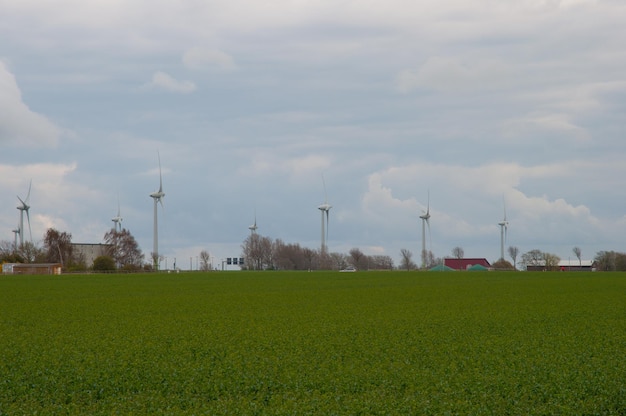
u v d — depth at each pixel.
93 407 23.72
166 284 101.62
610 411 22.81
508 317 50.47
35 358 32.47
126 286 96.38
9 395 25.25
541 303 63.12
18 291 85.31
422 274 138.75
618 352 33.88
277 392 25.69
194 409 23.02
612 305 60.47
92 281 110.50
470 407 23.28
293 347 36.00
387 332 41.97
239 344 37.06
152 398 24.47
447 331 42.34
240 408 23.03
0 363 31.39
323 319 50.12
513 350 34.75
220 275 137.38
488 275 131.25
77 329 44.88
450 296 74.06
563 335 39.94
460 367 30.28
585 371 28.75
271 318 51.22
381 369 29.61
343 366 30.59
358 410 22.78
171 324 47.56
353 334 41.22
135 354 34.00
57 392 25.72
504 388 25.75
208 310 58.59
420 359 32.34
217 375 28.23
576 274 132.75
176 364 31.05
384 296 74.88
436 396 24.55
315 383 26.95
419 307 60.16
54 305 64.56
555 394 24.97
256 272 159.38
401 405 23.39
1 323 48.94
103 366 30.42
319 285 98.25
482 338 39.16
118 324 47.81
